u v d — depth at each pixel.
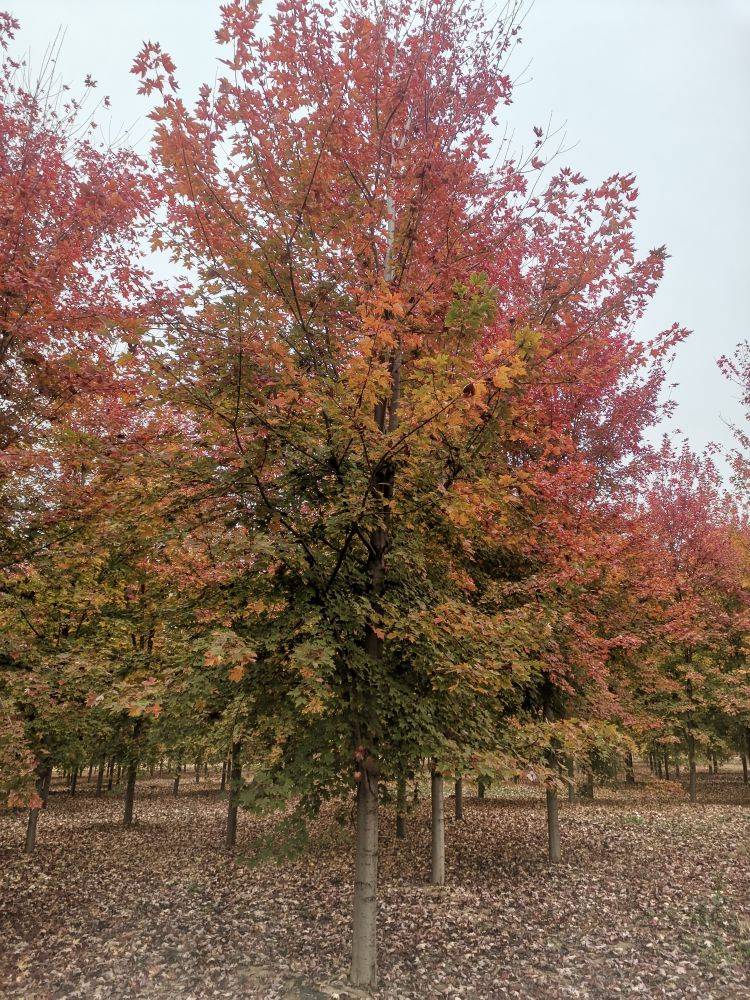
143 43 4.76
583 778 13.15
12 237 6.23
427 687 6.54
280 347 5.00
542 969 7.08
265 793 6.36
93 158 7.34
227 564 6.20
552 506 7.75
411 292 5.98
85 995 6.59
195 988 6.70
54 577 7.91
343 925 8.69
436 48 5.96
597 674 8.85
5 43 6.61
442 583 7.20
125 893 10.42
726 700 18.20
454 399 4.70
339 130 5.68
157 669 7.90
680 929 8.19
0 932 8.55
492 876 11.12
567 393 8.84
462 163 5.92
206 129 5.13
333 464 5.98
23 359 6.18
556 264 6.69
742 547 16.44
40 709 8.41
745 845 12.88
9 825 17.78
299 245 5.83
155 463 5.86
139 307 5.41
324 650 5.14
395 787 7.24
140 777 34.81
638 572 10.05
